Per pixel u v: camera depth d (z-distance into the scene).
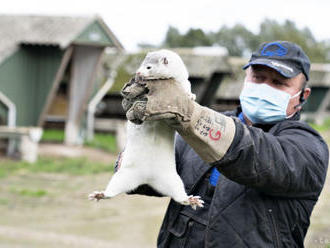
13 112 19.02
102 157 19.64
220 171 2.34
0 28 19.98
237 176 2.32
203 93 22.88
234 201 2.62
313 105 32.50
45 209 11.19
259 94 2.94
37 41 18.70
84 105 21.08
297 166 2.46
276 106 2.91
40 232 9.19
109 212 11.04
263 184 2.39
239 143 2.26
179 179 2.51
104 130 24.25
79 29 19.05
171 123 2.23
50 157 18.80
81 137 21.69
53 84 19.42
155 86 2.25
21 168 16.39
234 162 2.28
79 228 9.60
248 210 2.59
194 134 2.22
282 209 2.60
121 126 21.53
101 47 20.53
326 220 8.23
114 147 21.58
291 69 2.84
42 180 14.72
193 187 2.87
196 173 2.88
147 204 11.84
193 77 22.47
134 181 2.50
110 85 22.97
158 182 2.49
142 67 2.32
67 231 9.30
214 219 2.64
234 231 2.59
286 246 2.61
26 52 19.25
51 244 8.31
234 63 27.69
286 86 2.93
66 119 23.61
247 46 48.31
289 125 2.79
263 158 2.32
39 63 19.52
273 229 2.58
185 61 22.80
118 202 12.03
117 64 23.94
